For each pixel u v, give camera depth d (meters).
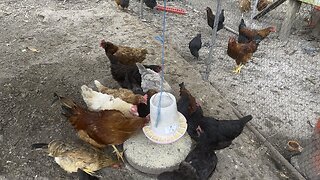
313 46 2.47
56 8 2.57
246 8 2.88
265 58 2.31
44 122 1.56
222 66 2.20
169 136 1.28
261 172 1.43
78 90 1.77
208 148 1.38
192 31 2.58
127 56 1.85
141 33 2.31
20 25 2.32
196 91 1.82
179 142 1.40
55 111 1.62
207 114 1.68
